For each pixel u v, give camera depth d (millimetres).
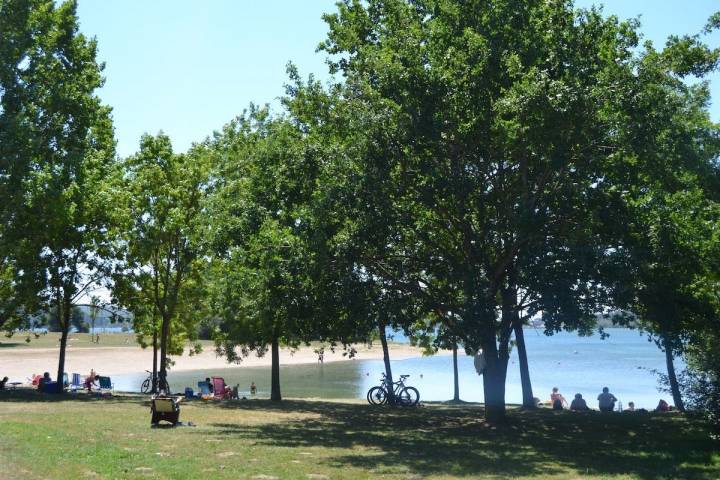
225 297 27000
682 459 12078
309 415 20484
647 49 14539
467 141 15805
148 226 27781
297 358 88875
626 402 38000
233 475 9547
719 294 15617
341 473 10055
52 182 23500
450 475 10117
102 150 29438
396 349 113562
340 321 17812
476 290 15102
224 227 17953
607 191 15547
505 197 16406
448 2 15922
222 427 16109
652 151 13820
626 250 14891
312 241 15383
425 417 20281
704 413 13789
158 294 30344
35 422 14992
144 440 12844
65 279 28562
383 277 17422
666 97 14086
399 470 10461
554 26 15617
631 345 142625
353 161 15922
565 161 14547
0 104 23312
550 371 64375
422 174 16141
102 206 27625
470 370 70250
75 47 26484
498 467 10969
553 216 15742
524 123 13797
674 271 15094
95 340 108625
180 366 69688
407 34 15938
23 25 23172
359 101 16031
